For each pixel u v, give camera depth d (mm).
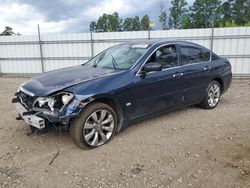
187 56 5398
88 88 3818
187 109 6031
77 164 3557
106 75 4180
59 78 4203
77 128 3797
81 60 14492
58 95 3730
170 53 5051
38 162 3621
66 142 4246
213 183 3074
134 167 3465
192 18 47719
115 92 4043
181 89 5145
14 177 3262
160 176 3244
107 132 4164
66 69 4895
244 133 4574
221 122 5160
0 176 3281
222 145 4090
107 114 4090
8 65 15602
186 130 4738
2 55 15508
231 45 12445
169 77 4840
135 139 4344
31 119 3779
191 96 5449
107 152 3895
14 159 3715
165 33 13023
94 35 13938
